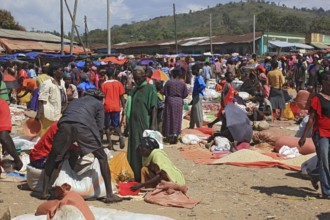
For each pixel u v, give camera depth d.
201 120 13.12
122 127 12.07
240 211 6.44
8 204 6.58
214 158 9.96
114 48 67.00
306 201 6.93
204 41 62.62
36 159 7.16
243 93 18.03
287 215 6.28
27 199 6.85
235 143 10.71
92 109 6.75
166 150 10.86
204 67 26.55
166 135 11.48
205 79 26.50
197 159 9.87
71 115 6.62
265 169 9.03
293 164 9.11
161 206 6.57
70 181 6.69
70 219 4.79
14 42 39.81
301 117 15.20
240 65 29.14
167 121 11.44
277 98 15.33
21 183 7.72
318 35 65.56
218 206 6.66
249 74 18.91
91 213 5.10
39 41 43.56
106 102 10.48
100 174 6.85
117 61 28.97
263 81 15.76
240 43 58.75
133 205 6.59
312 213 6.36
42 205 5.47
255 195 7.26
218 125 14.00
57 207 5.04
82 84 10.77
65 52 40.72
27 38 42.41
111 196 6.72
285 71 27.83
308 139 10.26
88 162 6.88
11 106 17.05
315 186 7.43
